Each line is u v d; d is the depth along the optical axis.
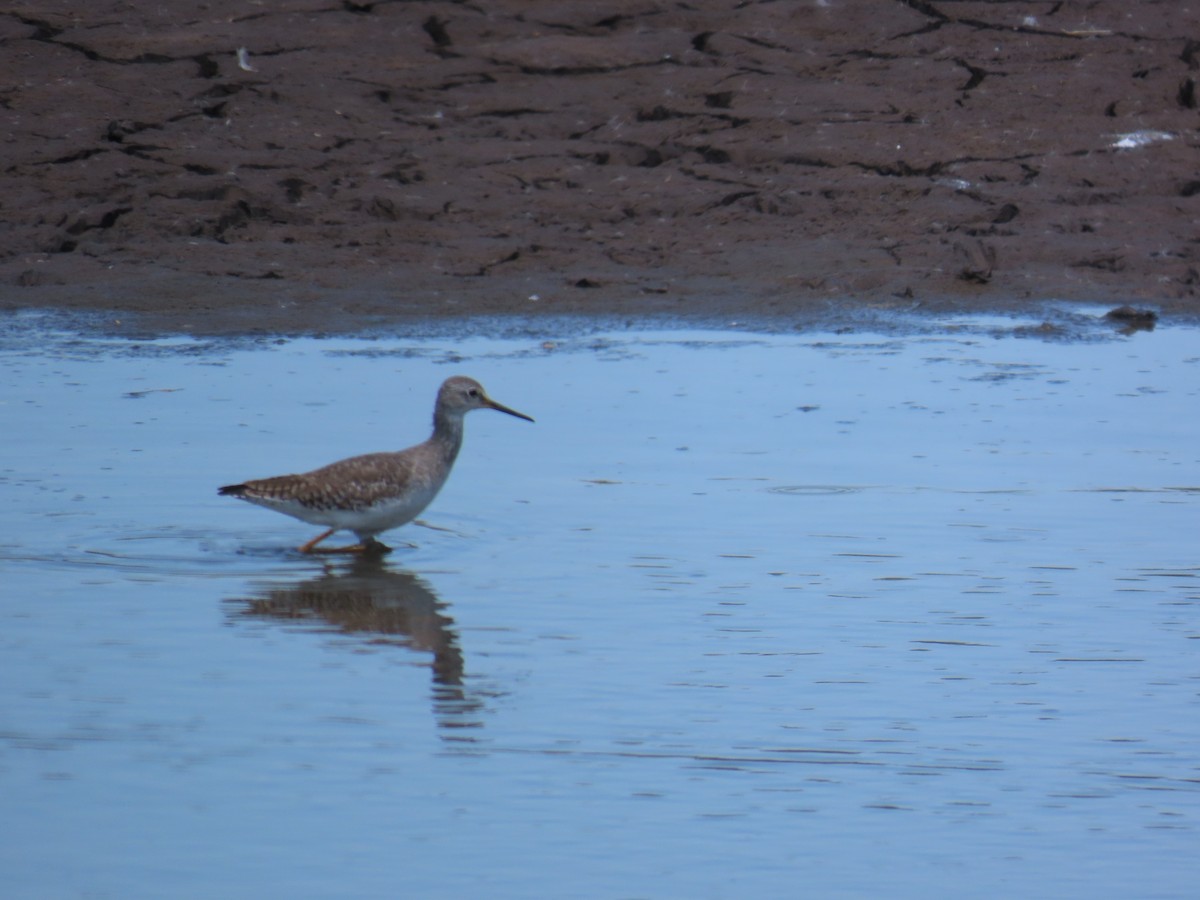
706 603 12.46
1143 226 27.23
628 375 20.22
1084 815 9.09
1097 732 10.15
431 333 22.53
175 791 9.27
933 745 9.94
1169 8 34.25
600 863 8.52
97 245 25.81
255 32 32.91
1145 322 23.33
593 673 11.05
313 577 13.26
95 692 10.68
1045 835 8.86
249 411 18.22
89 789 9.29
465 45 32.97
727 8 33.97
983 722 10.27
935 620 12.09
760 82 31.66
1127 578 13.02
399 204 27.45
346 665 11.21
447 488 15.71
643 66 32.19
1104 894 8.28
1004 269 25.59
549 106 31.12
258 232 26.73
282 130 29.89
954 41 33.12
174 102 30.58
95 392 19.11
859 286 24.78
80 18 33.12
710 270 25.55
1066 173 28.94
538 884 8.34
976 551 13.66
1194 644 11.62
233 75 31.52
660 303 24.11
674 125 30.38
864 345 21.92
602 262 25.89
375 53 32.50
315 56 32.31
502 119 30.80
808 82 31.77
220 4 33.94
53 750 9.77
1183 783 9.46
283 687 10.80
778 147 29.58
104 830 8.84
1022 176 28.86
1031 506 14.91
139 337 22.05
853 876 8.41
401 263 25.69
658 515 14.74
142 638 11.74
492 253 25.98
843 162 29.27
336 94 31.16
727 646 11.55
